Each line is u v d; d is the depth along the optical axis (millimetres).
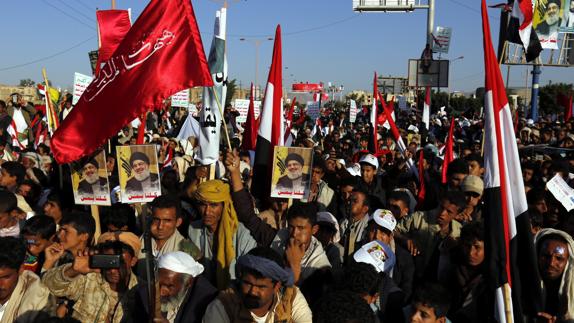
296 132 16641
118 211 4984
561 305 3809
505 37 10406
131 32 4738
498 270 3592
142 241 4352
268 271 3088
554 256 3824
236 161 4664
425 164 8234
